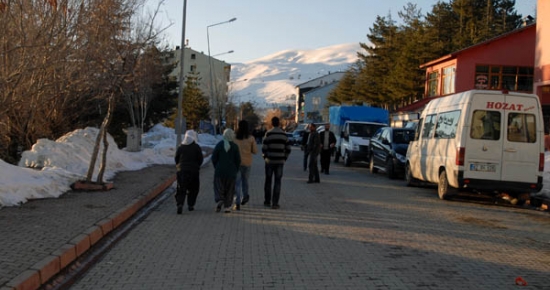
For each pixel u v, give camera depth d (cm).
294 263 662
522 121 1177
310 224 932
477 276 617
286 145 1105
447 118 1293
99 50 1208
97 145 1199
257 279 592
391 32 4691
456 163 1177
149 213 1046
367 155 2236
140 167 1850
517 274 630
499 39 3238
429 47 3916
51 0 1177
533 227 961
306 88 11681
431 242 803
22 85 1276
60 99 1647
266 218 988
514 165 1169
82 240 697
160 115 4309
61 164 1388
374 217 1017
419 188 1552
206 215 1022
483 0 4456
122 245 763
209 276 604
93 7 1205
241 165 1100
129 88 1812
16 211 884
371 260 684
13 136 1589
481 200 1328
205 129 6025
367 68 4894
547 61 2395
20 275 528
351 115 2670
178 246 756
